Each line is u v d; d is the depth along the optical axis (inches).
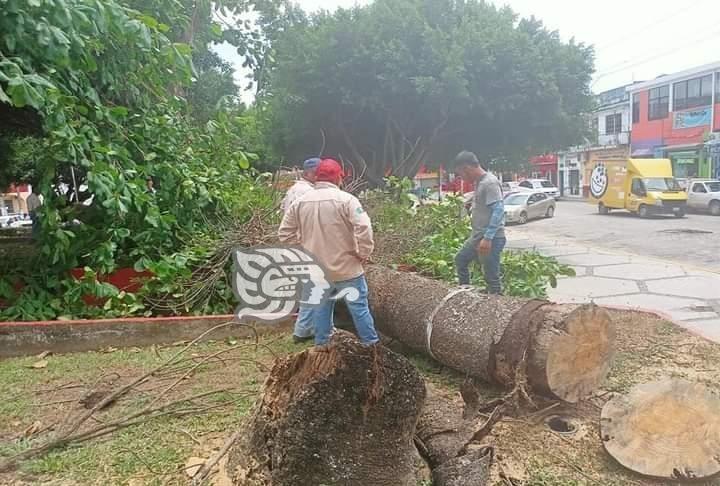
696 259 468.1
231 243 249.8
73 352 213.2
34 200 555.2
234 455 113.0
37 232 289.1
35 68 223.6
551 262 282.7
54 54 209.6
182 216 279.0
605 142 1710.1
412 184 387.2
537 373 144.3
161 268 236.4
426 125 700.0
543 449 131.4
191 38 369.1
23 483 119.4
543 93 632.4
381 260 267.7
